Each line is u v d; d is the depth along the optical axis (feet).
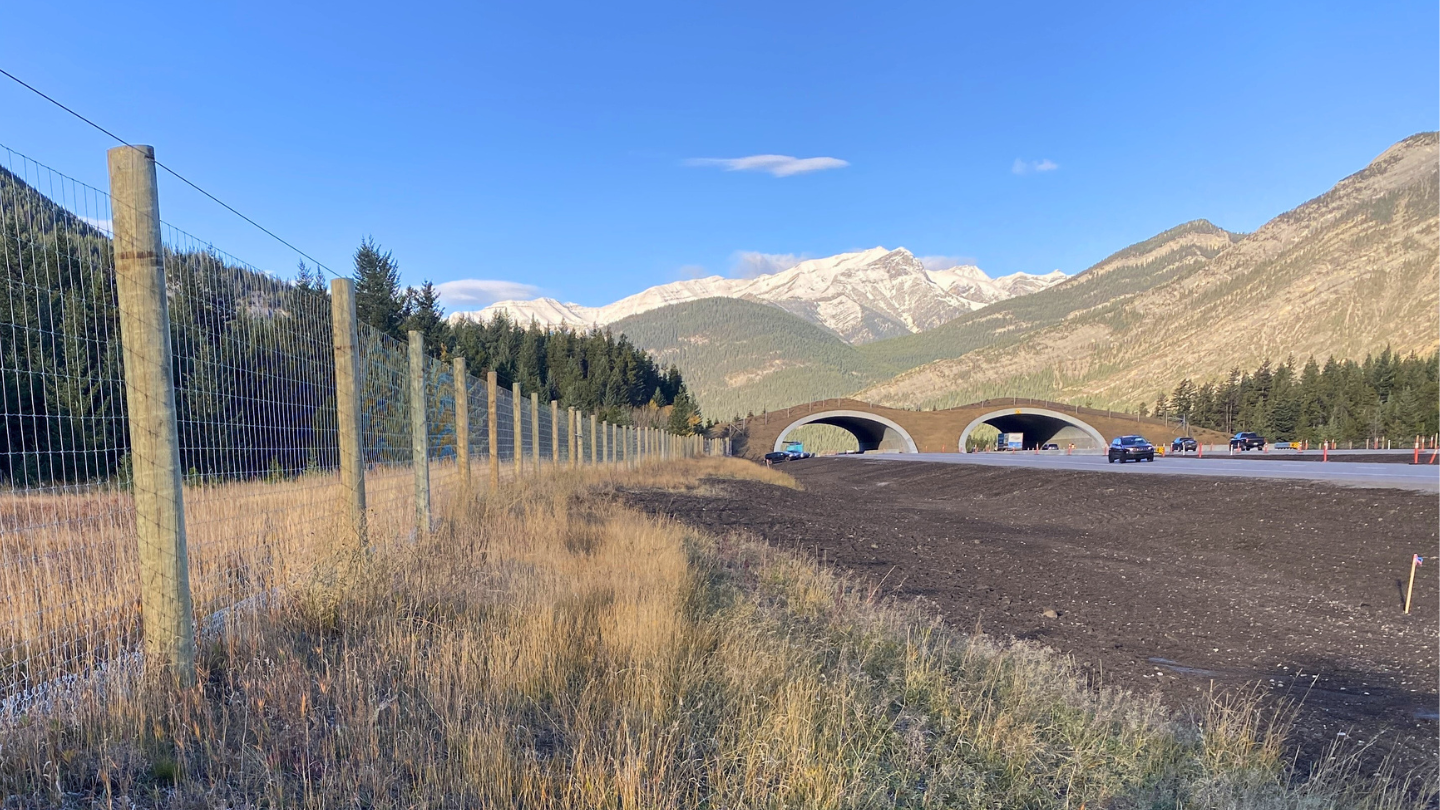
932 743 15.58
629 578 23.13
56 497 12.69
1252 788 15.24
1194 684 24.94
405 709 13.04
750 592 27.40
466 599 19.56
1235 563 48.88
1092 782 15.11
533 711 13.96
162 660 12.64
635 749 12.32
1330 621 34.06
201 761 10.78
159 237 13.06
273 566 17.80
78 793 9.78
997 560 48.91
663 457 166.40
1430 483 65.62
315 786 10.44
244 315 17.34
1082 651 28.17
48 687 11.50
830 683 17.26
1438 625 32.68
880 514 80.18
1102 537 62.90
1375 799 16.20
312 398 20.39
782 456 326.03
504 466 53.26
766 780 12.11
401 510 25.67
